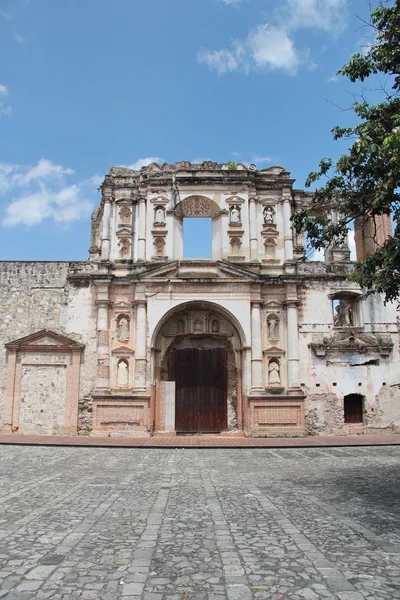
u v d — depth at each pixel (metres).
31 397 29.30
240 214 31.00
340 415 29.27
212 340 30.88
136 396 28.19
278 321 30.03
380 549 7.86
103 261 30.33
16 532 8.72
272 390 29.00
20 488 12.79
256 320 29.45
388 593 6.16
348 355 29.86
